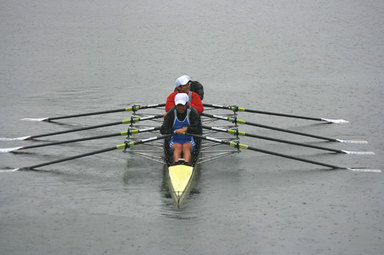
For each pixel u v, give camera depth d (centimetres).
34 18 9306
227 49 7450
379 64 6644
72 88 5722
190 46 7612
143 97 5412
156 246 2714
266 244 2728
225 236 2806
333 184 3416
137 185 3400
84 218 2997
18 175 3547
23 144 4097
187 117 3531
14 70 6425
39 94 5494
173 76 6234
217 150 3956
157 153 3872
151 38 8044
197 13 9638
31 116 4784
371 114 4838
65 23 8969
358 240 2766
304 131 4412
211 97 5428
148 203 3159
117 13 9706
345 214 3041
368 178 3503
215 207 3109
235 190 3328
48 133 4050
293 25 8719
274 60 6919
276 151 3978
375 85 5772
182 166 3359
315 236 2805
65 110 4975
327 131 4403
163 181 3456
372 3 10100
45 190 3334
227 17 9325
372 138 4228
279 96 5444
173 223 2941
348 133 4353
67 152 3956
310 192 3306
